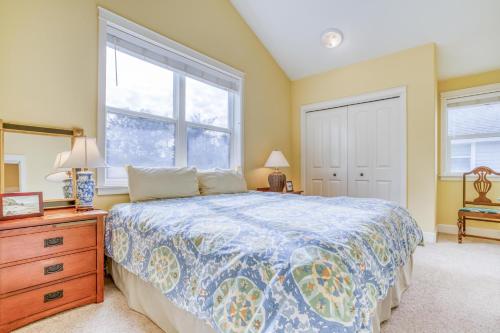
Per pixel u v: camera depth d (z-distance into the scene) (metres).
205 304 0.96
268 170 3.85
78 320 1.45
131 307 1.57
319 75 4.05
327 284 0.77
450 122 3.65
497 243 3.04
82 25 1.98
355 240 1.04
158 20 2.48
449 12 2.74
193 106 2.91
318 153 4.11
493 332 1.38
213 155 3.13
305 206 1.74
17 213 1.48
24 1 1.72
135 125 2.38
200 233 1.14
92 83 2.03
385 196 3.45
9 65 1.66
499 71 3.31
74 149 1.68
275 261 0.84
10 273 1.33
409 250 1.62
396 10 2.88
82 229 1.60
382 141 3.48
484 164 3.42
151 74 2.51
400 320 1.48
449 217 3.58
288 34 3.54
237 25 3.38
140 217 1.57
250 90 3.56
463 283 1.97
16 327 1.35
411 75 3.21
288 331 0.72
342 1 2.96
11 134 1.66
